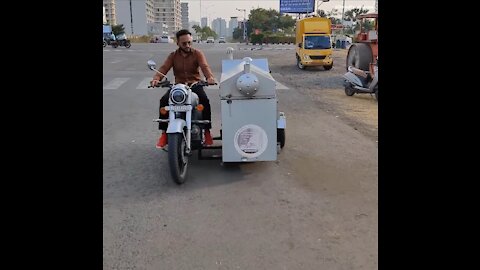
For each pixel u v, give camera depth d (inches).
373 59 500.7
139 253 132.3
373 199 172.7
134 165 219.1
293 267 124.3
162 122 204.5
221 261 127.7
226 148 202.1
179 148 189.2
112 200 172.4
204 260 128.4
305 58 827.4
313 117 348.8
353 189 184.4
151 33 4092.0
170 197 176.7
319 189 185.0
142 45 2210.9
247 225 151.0
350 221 153.5
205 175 203.6
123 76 653.3
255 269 123.4
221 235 143.8
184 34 212.1
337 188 185.9
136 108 388.8
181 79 219.8
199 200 173.6
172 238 141.9
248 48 1804.9
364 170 209.9
